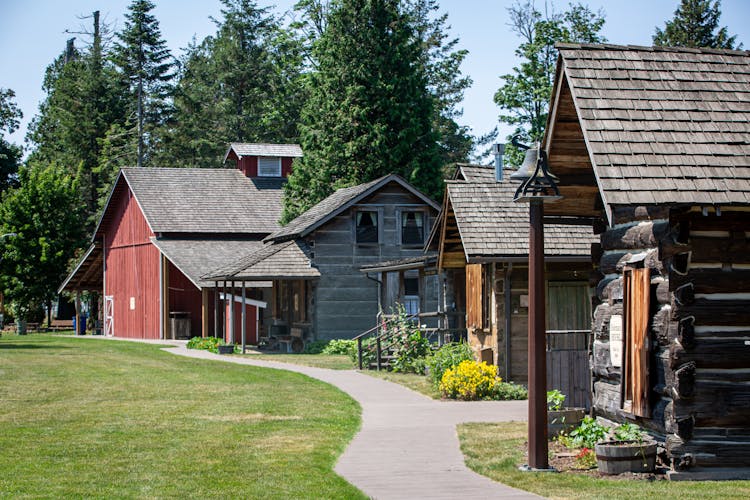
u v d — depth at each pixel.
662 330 12.37
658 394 12.62
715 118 13.13
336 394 22.23
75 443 15.23
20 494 11.41
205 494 11.34
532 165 13.05
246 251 49.47
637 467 12.30
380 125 49.12
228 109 77.81
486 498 11.01
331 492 11.31
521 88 49.38
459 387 21.02
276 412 19.03
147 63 76.69
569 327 22.78
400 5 66.00
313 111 51.78
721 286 12.09
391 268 32.09
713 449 11.99
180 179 54.72
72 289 61.38
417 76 51.06
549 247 22.33
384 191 40.78
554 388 19.52
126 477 12.43
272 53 77.69
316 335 39.41
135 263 54.59
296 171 50.94
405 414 18.52
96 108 78.19
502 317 22.83
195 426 17.11
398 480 12.16
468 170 27.48
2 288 61.81
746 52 14.42
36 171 64.00
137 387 24.45
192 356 36.72
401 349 28.47
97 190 75.62
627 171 12.20
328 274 39.75
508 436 15.52
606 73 13.61
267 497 11.11
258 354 37.50
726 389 12.05
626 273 13.45
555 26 49.53
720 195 11.94
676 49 14.36
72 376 27.80
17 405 20.56
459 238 25.33
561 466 13.00
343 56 50.38
